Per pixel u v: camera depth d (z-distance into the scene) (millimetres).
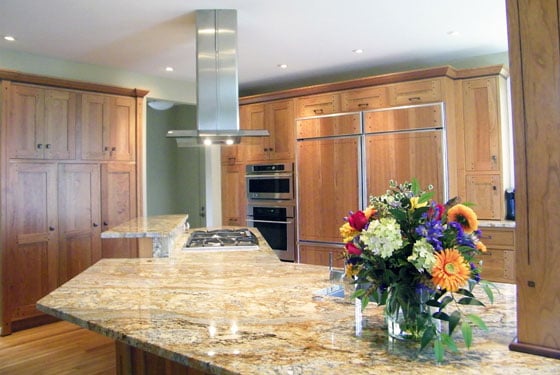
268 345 1097
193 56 4016
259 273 2020
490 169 3809
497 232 3592
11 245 3512
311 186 4543
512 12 1002
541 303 978
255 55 4078
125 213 4328
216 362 995
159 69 4496
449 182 3756
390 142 4027
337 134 4363
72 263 3906
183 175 6348
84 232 4004
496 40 3695
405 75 3920
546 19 959
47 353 3135
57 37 3453
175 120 6438
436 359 981
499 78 3770
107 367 2898
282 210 4773
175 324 1279
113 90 4227
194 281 1858
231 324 1271
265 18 3107
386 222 1052
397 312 1083
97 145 4121
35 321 3691
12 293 3527
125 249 4281
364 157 4184
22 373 2801
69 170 3904
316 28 3338
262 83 5277
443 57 4207
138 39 3525
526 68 982
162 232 2496
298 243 4645
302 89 4586
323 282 1822
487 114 3816
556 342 963
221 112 2953
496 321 1262
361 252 1098
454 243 1045
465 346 1047
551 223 955
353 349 1060
